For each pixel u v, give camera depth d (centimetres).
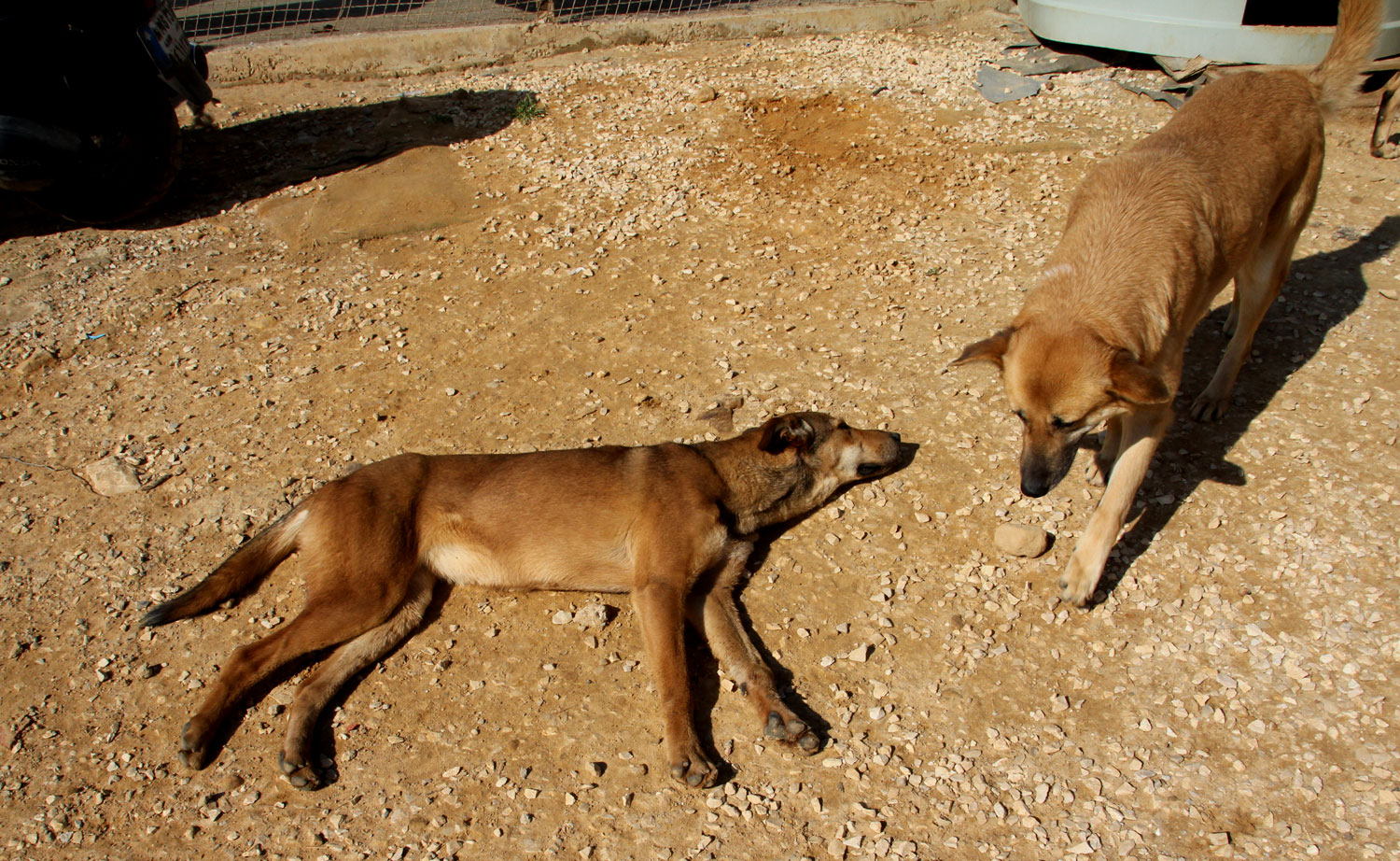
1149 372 142
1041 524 169
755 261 232
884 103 302
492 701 150
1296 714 144
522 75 346
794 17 379
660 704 146
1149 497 172
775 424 165
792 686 150
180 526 174
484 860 135
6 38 222
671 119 298
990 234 236
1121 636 154
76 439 190
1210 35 284
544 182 265
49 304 222
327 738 146
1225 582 159
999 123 283
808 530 173
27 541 172
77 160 233
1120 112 285
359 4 379
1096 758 141
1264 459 177
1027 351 150
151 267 236
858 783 140
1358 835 132
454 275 231
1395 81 247
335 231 247
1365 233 229
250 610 162
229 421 193
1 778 143
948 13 382
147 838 138
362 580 152
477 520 158
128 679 154
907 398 193
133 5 240
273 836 138
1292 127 175
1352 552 161
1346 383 190
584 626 159
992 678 150
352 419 193
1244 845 132
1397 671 147
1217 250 162
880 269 227
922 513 172
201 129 304
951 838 135
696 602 158
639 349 207
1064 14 311
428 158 279
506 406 194
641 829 137
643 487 158
